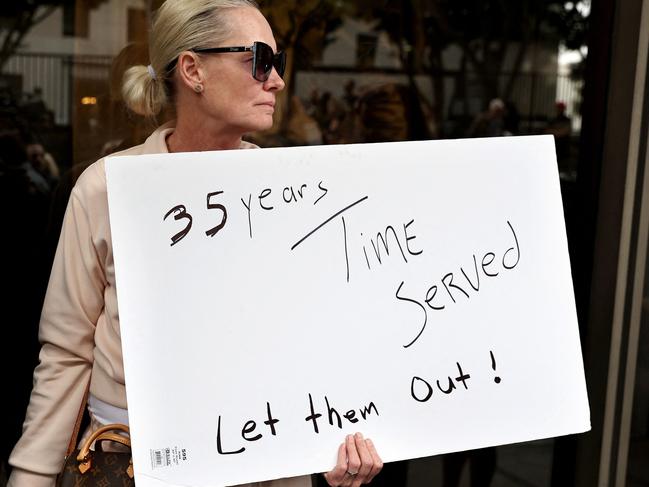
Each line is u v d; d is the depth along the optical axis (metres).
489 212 1.61
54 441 1.60
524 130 2.89
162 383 1.41
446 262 1.57
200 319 1.43
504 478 3.11
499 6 2.81
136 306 1.41
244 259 1.46
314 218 1.50
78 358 1.62
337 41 2.71
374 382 1.51
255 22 1.55
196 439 1.41
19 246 2.57
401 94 2.79
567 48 2.86
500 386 1.58
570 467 2.75
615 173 2.54
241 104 1.55
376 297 1.53
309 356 1.48
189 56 1.54
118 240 1.40
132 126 2.52
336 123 2.76
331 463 1.48
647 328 2.55
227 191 1.46
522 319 1.61
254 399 1.45
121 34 2.49
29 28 2.44
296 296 1.48
